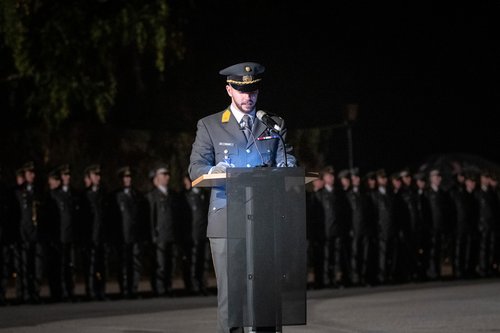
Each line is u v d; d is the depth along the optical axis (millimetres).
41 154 42031
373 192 39531
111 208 33906
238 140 14719
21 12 40000
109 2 43875
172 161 44219
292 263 13703
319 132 47312
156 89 53375
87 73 43031
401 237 39969
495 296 31406
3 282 32219
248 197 13656
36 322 25734
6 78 45656
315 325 24094
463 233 41938
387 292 34125
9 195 32344
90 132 43094
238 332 14328
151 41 42781
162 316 26953
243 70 14594
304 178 13727
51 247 32938
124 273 34062
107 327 24266
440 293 32906
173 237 34812
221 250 14445
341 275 38125
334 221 37688
